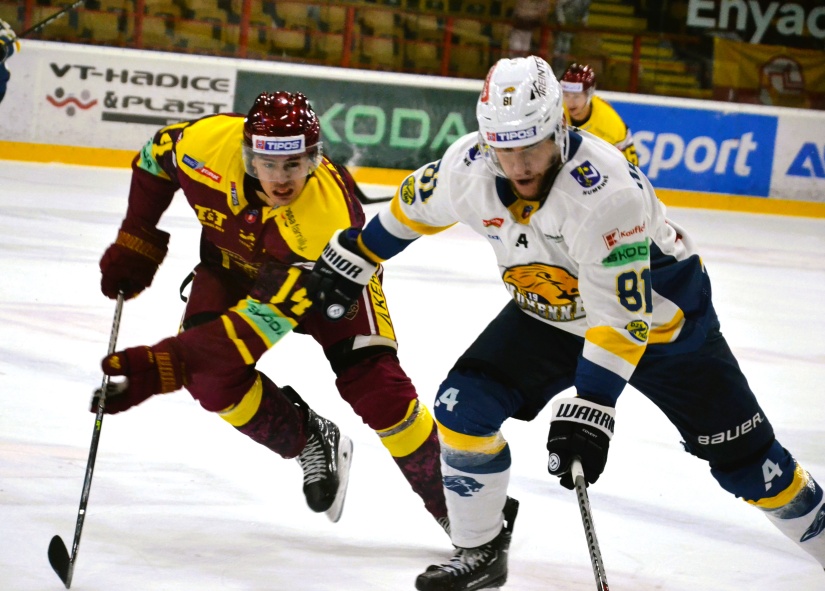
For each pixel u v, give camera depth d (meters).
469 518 5.75
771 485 5.76
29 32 22.11
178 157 6.32
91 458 5.73
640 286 4.88
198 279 6.80
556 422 4.90
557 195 4.87
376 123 23.67
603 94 24.25
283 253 6.18
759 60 26.00
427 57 25.67
